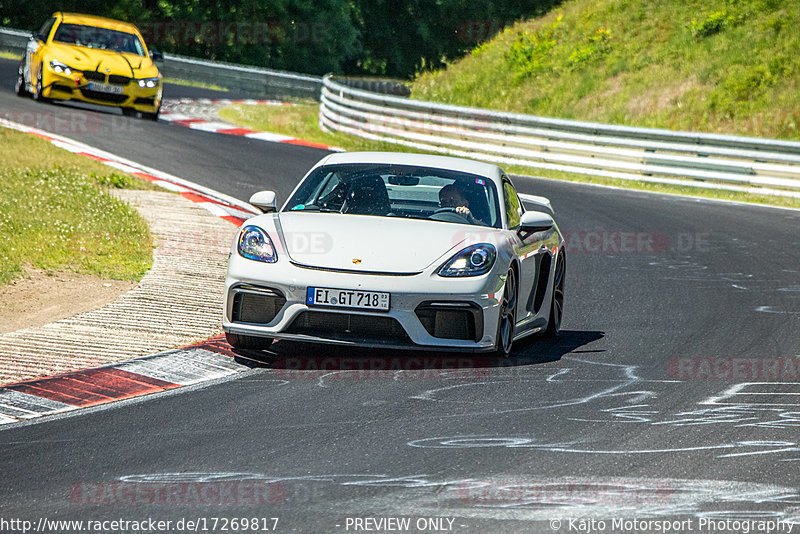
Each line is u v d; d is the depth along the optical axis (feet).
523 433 59.00
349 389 68.44
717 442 58.03
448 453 54.80
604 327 95.14
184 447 55.06
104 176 159.74
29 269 101.76
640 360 80.64
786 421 63.00
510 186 92.89
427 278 73.05
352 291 72.18
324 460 53.21
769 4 334.03
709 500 48.11
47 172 153.69
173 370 72.18
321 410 63.10
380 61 631.56
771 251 146.00
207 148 210.18
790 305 107.04
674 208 187.83
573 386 71.05
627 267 129.90
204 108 299.99
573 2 402.72
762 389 71.51
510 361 78.95
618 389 70.49
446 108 257.14
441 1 638.12
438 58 641.81
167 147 203.92
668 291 114.42
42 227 118.21
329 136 274.57
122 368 71.77
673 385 72.13
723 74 306.55
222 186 170.71
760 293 114.01
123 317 86.48
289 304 72.95
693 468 53.01
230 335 77.46
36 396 64.34
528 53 364.79
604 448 56.34
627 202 192.44
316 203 84.23
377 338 73.05
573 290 114.21
